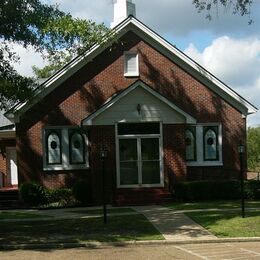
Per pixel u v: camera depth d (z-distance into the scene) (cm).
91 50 2675
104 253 1345
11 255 1345
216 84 2797
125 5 3067
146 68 2761
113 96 2600
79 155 2711
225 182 2602
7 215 2164
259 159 8331
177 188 2538
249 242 1489
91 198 2555
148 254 1317
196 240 1486
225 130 2806
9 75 1902
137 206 2392
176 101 2777
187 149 2781
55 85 2694
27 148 2670
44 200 2577
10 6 1788
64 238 1540
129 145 2595
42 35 1934
